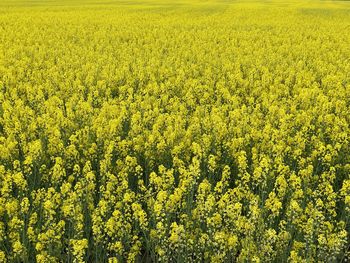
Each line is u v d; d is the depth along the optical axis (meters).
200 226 7.65
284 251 6.98
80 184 7.88
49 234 6.79
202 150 9.82
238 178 10.01
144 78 18.08
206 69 19.59
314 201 8.74
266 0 76.25
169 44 27.03
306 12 47.97
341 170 10.10
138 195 8.27
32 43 26.84
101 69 19.64
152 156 9.95
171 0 72.56
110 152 9.41
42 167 9.03
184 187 7.99
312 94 14.77
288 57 22.73
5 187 7.82
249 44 26.77
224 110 13.38
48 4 59.09
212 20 39.88
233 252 6.89
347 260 7.62
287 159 10.43
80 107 12.97
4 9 48.28
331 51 25.23
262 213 7.55
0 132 11.98
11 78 16.59
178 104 14.33
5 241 7.73
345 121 12.12
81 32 30.98
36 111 13.95
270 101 14.28
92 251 7.62
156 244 7.29
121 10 49.16
